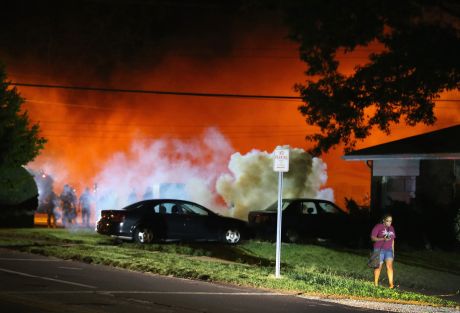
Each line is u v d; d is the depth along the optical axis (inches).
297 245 932.6
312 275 645.9
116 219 888.3
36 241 871.1
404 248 962.1
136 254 727.7
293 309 460.8
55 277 551.2
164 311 424.5
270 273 637.9
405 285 706.2
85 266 636.7
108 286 516.4
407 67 817.5
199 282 567.5
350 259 837.8
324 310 465.4
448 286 712.4
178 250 818.8
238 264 703.1
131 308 427.8
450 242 982.4
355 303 511.8
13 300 432.8
